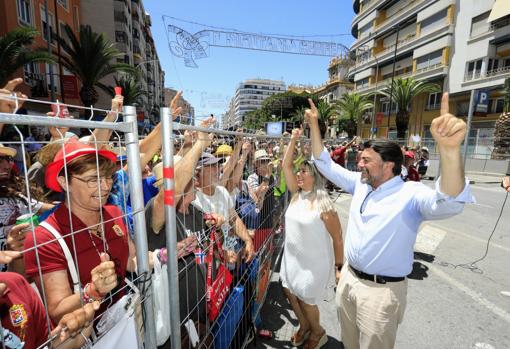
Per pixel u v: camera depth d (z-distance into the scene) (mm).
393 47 33188
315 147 2445
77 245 1188
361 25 40688
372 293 1876
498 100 22172
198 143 1609
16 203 1630
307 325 2602
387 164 1873
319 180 2504
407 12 30953
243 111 136375
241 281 2404
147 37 62250
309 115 2467
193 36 13914
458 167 1355
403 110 26375
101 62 16344
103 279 1026
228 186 2527
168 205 1187
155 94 69625
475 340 2697
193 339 1549
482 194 10711
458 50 25188
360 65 40875
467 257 4633
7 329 922
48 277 1078
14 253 1052
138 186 1138
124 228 1432
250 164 3408
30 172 1507
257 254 2795
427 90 25484
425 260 4508
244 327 2377
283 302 3299
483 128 23141
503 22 21312
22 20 14930
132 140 1108
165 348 1610
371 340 1869
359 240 1938
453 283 3770
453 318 3031
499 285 3729
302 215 2377
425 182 13977
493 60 22703
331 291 3617
